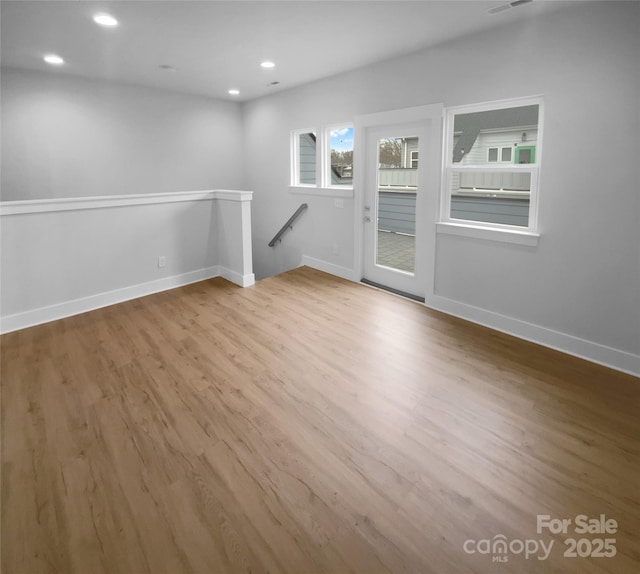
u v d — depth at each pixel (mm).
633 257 2574
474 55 3189
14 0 2566
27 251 3455
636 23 2373
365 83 4148
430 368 2748
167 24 2975
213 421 2193
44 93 4352
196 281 4812
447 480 1774
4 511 1623
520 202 4539
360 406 2320
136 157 5133
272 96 5453
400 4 2635
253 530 1535
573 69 2658
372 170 4367
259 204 6133
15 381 2605
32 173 4414
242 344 3135
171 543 1486
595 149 2631
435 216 3688
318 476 1802
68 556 1438
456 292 3666
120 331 3395
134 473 1824
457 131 4812
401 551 1449
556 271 2943
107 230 3945
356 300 4125
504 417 2211
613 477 1786
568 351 2959
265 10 2734
